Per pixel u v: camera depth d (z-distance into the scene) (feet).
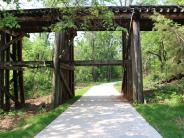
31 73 101.45
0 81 63.46
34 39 108.47
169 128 33.22
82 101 67.97
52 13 56.90
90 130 33.30
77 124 37.22
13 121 49.34
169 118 39.50
